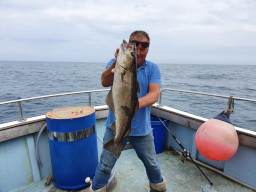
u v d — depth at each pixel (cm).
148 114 190
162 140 342
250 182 248
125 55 141
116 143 158
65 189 243
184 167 303
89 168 245
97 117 327
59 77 3794
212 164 295
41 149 272
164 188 208
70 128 219
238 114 989
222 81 3253
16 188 255
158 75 183
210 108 1123
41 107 1212
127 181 271
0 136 228
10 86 2323
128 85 146
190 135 320
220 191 246
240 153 254
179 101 1367
